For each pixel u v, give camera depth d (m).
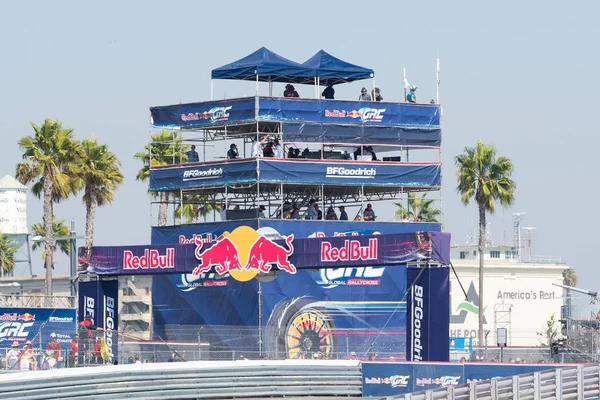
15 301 149.50
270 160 165.62
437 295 129.50
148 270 148.88
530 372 114.38
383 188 179.50
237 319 162.88
